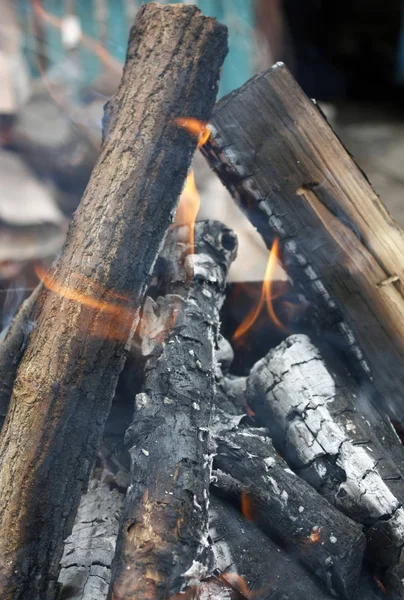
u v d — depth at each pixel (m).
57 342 0.67
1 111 1.40
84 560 0.70
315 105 0.79
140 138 0.73
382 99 2.48
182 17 0.76
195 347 0.74
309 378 0.78
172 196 0.74
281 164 0.78
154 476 0.65
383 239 0.78
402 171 1.83
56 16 1.62
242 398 0.84
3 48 1.62
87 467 0.67
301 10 2.27
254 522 0.72
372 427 0.76
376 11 2.33
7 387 0.73
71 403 0.66
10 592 0.63
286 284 0.92
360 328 0.79
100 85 1.59
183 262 0.79
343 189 0.78
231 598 0.69
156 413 0.69
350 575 0.69
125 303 0.70
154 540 0.62
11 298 0.92
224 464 0.72
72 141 1.41
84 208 0.72
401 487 0.72
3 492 0.64
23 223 1.26
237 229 1.18
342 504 0.72
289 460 0.76
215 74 0.77
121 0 1.61
